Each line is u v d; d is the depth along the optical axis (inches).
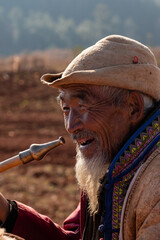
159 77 69.4
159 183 59.5
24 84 857.5
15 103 706.8
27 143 476.7
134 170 67.3
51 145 71.3
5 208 81.6
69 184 337.4
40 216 85.2
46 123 571.8
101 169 69.5
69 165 382.6
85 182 72.9
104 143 68.6
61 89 70.5
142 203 60.1
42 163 385.4
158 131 66.6
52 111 645.3
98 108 67.2
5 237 58.0
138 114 67.4
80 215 81.6
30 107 676.1
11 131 532.4
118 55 66.6
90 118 67.4
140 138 66.6
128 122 67.9
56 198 308.5
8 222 81.0
